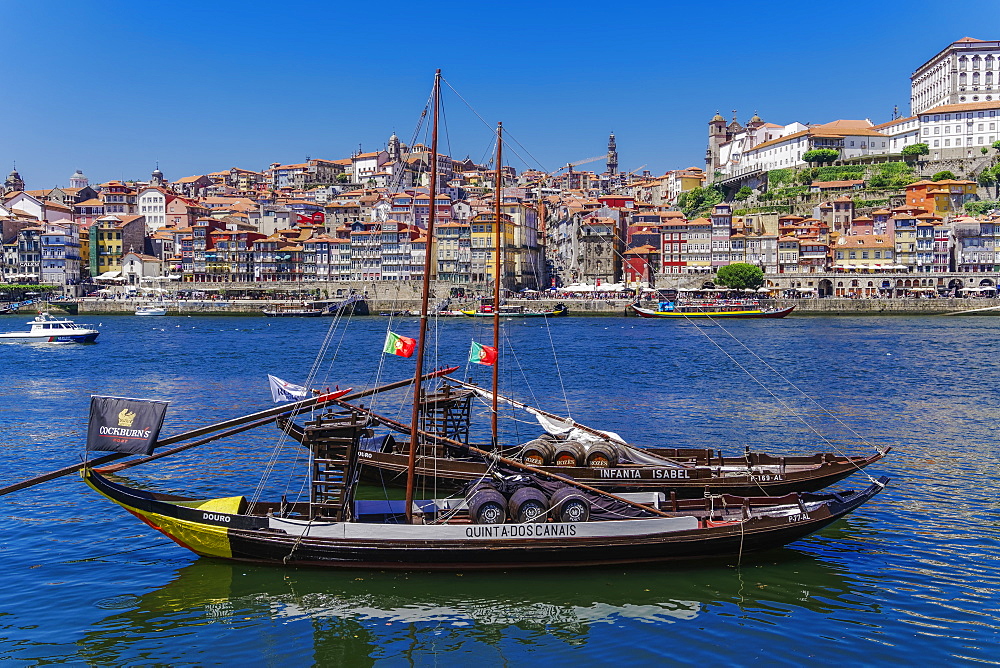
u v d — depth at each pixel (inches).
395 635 1154.0
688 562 1375.5
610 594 1273.4
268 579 1326.3
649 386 3548.2
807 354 4877.0
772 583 1312.7
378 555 1330.0
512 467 1648.6
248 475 1973.4
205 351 5349.4
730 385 3565.5
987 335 6127.0
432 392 2096.5
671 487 1665.8
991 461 2087.8
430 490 1768.0
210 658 1098.7
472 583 1307.8
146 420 1376.7
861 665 1066.7
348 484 1373.0
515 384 3622.0
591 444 1760.6
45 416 2842.0
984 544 1477.6
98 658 1095.6
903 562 1396.4
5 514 1663.4
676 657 1088.8
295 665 1082.7
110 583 1318.9
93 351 5393.7
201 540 1366.9
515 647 1119.6
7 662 1082.7
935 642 1122.0
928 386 3479.3
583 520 1358.3
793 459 1798.7
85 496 1788.9
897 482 1884.8
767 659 1081.4
